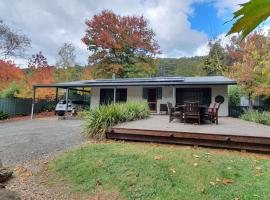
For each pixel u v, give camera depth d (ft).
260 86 41.63
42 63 79.00
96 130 24.45
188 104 29.63
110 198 13.47
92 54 87.15
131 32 87.04
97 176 15.55
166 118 37.88
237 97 60.08
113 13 85.40
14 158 19.36
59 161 18.07
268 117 34.53
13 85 61.82
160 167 15.80
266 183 13.58
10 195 12.45
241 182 13.91
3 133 31.89
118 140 23.80
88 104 66.28
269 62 38.68
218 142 20.45
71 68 98.63
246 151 19.60
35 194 14.02
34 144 23.66
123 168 16.02
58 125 39.63
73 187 14.76
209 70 93.30
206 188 13.48
